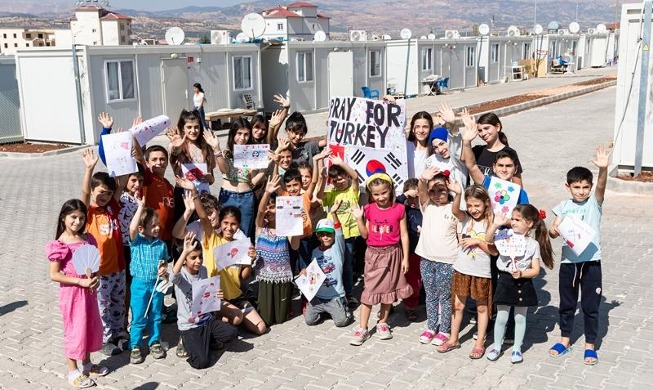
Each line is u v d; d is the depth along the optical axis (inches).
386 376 220.2
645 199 448.5
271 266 263.9
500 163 238.4
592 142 698.8
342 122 288.0
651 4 470.3
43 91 847.1
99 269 235.1
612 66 2356.1
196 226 257.9
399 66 1395.2
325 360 234.5
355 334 246.8
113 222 241.4
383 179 244.5
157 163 259.9
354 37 1323.8
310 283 261.0
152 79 885.2
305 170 278.4
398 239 247.6
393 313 277.7
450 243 238.4
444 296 241.4
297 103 1112.2
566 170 560.4
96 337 223.1
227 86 1010.1
